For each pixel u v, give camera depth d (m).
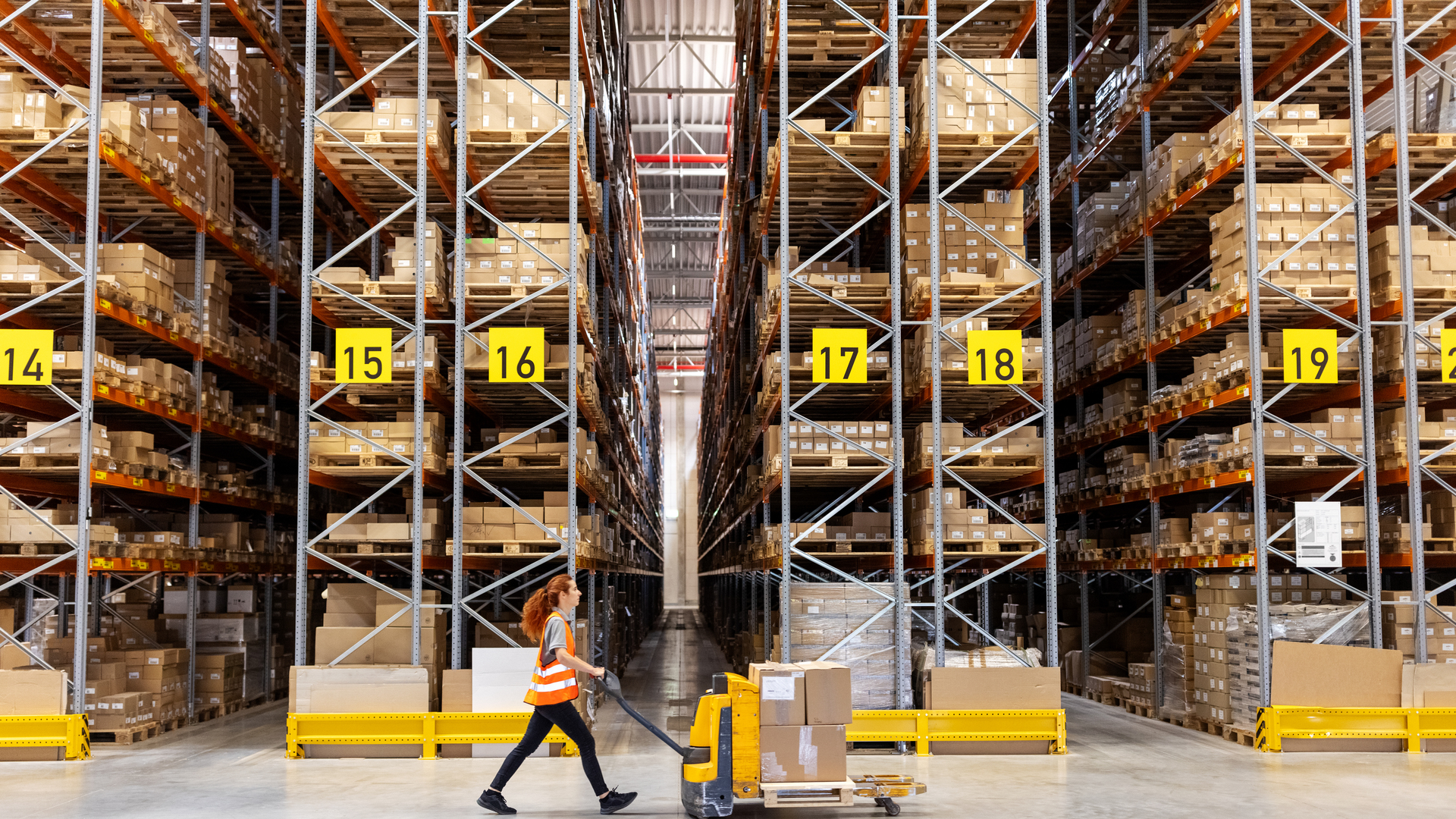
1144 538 12.47
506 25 12.61
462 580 10.08
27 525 9.98
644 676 18.00
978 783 8.14
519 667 9.45
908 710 9.52
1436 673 9.51
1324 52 11.76
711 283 40.62
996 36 12.30
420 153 10.19
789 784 7.03
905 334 12.34
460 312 10.12
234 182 14.82
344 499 16.45
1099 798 7.60
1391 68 12.01
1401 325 10.17
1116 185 14.38
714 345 31.33
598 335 15.74
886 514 11.52
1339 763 8.95
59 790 8.05
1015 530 10.61
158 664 11.03
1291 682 9.52
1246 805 7.32
